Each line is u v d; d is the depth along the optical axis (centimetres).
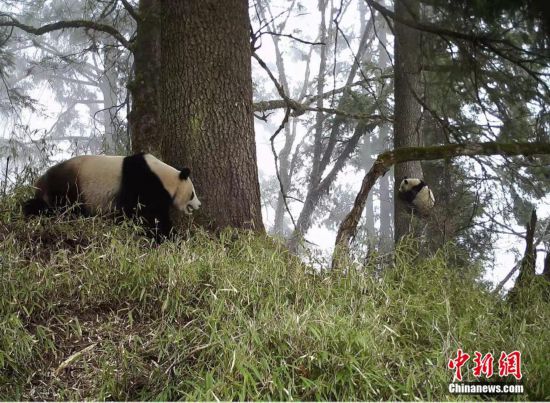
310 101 1512
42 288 590
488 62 826
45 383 517
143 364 529
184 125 813
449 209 1223
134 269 622
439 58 880
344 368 502
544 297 716
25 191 833
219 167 809
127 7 1232
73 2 2750
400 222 1291
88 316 591
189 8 809
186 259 645
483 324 608
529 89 814
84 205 778
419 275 698
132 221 741
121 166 788
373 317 575
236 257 692
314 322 536
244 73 827
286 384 494
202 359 516
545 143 818
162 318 575
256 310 585
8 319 537
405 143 1257
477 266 781
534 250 788
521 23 723
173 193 782
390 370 529
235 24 820
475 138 977
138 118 1184
